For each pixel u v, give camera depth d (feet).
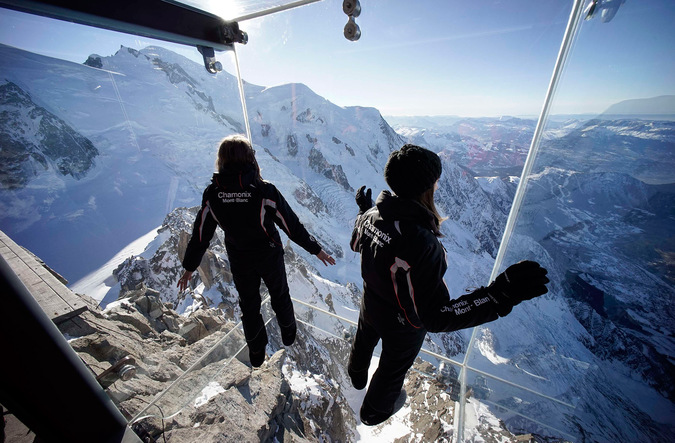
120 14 4.87
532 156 5.69
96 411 4.57
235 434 8.28
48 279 9.94
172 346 12.95
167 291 105.70
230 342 9.96
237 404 9.41
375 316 4.88
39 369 3.68
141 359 9.40
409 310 4.13
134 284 106.52
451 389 8.23
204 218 5.90
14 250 10.28
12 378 3.52
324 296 130.82
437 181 4.02
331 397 30.19
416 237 3.78
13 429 5.74
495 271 6.67
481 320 3.46
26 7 4.07
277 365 14.32
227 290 45.83
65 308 9.41
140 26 5.23
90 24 4.70
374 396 5.38
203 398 9.29
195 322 15.78
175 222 136.36
